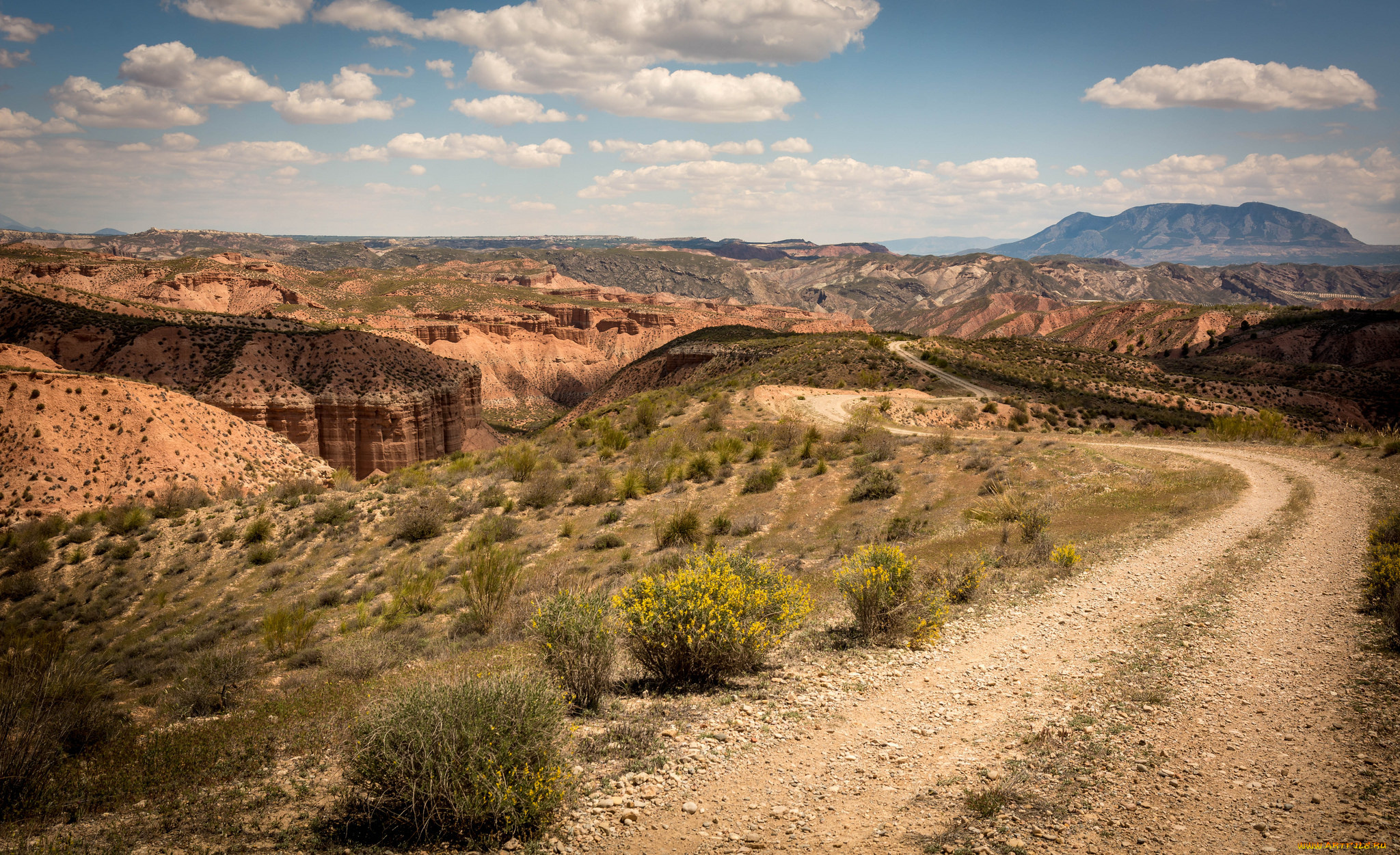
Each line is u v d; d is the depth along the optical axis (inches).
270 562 1371.8
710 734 319.9
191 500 1909.4
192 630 1093.1
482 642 646.5
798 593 451.2
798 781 274.7
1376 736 275.3
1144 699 337.1
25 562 1460.4
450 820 245.1
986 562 683.4
